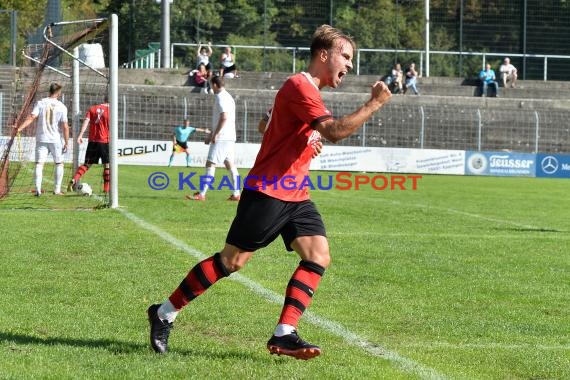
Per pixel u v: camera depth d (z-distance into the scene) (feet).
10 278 37.76
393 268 43.91
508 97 195.52
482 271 44.01
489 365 25.89
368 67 203.72
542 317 33.53
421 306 34.71
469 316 33.19
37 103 78.43
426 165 155.22
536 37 205.26
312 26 202.80
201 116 164.45
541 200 96.17
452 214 75.10
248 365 24.76
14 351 25.63
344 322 31.24
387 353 26.89
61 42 81.61
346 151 152.97
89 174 107.55
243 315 31.58
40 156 78.43
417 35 204.64
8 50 158.20
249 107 168.96
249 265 43.37
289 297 24.64
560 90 196.75
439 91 194.39
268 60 201.67
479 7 205.77
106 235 52.16
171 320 25.99
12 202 72.49
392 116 169.37
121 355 25.54
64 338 27.48
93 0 221.66
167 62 188.96
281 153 24.94
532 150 172.96
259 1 201.57
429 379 23.85
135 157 146.82
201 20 201.26
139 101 163.53
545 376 24.91
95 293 34.99
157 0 187.42
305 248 25.09
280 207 24.84
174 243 49.75
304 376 23.77
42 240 49.11
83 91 117.80
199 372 23.85
